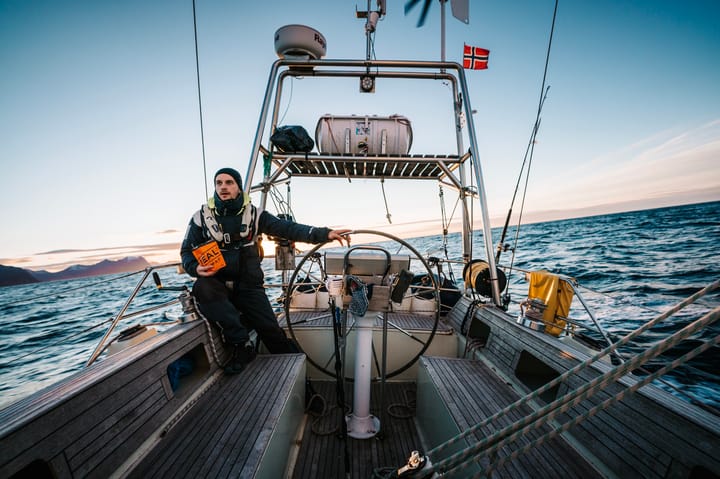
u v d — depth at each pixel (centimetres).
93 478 100
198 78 183
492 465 96
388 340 284
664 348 69
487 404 168
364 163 300
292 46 271
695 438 96
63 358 800
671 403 109
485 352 226
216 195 190
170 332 166
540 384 180
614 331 574
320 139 307
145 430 126
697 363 433
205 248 178
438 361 219
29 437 83
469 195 296
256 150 263
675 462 99
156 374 140
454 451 154
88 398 105
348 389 271
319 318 301
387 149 304
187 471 117
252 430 141
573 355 153
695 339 505
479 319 251
